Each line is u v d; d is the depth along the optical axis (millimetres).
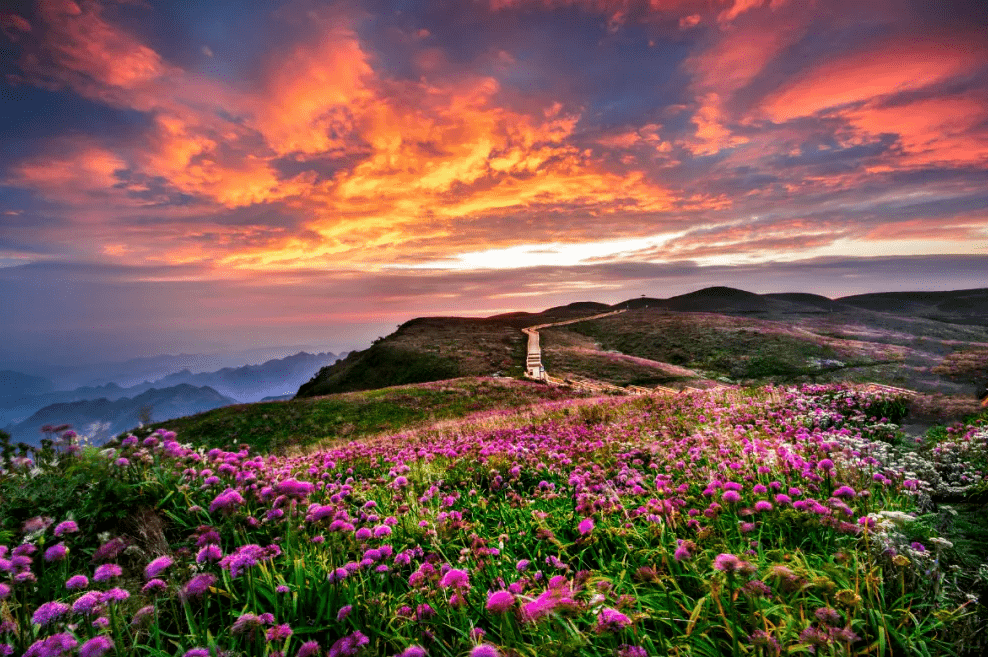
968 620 3018
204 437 35312
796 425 10133
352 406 41750
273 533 5023
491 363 76000
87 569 4145
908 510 4895
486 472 7730
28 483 4988
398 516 5875
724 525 4711
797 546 4211
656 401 17578
